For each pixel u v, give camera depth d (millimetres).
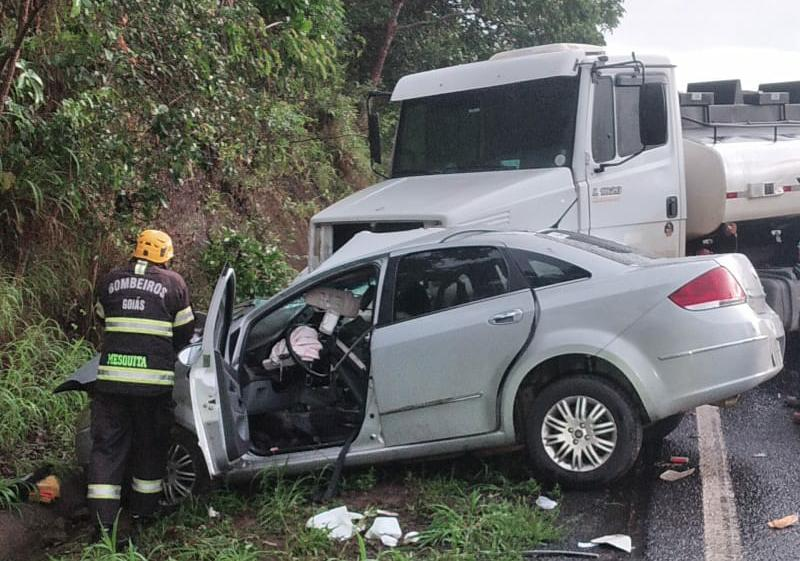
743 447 6164
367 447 5426
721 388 5129
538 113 7836
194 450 5512
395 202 7535
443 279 5523
